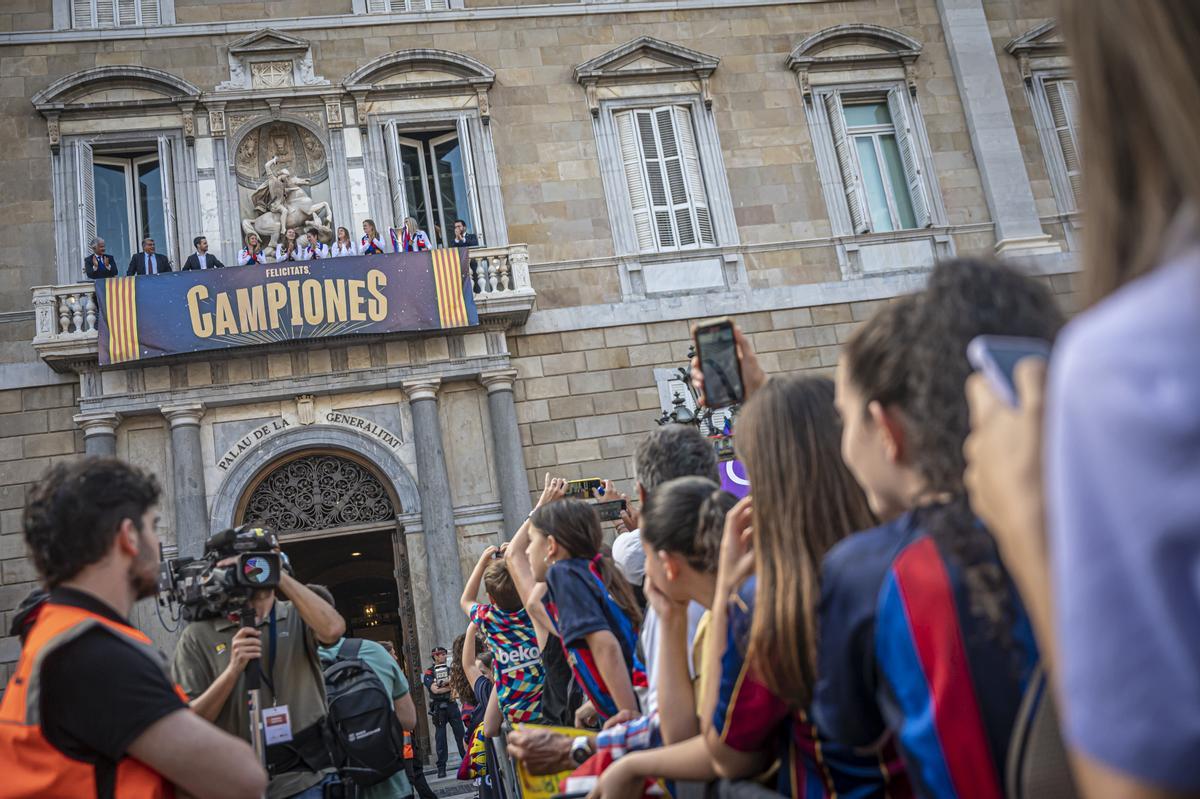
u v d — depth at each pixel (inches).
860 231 727.1
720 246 711.7
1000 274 63.9
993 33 778.2
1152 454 26.4
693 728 111.0
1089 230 34.6
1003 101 754.2
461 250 651.5
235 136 681.6
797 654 81.0
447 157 719.7
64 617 108.7
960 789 59.6
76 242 647.8
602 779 112.2
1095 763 27.7
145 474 123.8
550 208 704.4
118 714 102.8
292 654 176.1
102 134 667.4
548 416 670.5
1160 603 26.3
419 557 630.5
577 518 167.0
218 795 104.7
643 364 687.7
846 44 759.1
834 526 84.5
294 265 631.8
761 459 88.3
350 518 646.5
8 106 661.3
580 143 719.1
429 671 585.0
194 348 613.9
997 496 37.6
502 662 223.3
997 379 39.1
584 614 151.4
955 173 745.0
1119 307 29.8
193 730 105.3
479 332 661.9
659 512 112.7
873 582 66.6
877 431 71.7
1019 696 59.3
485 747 237.3
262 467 633.0
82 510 114.0
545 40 732.7
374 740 178.9
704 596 111.3
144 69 669.3
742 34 755.4
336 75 702.5
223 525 617.3
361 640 213.0
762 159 733.3
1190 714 25.8
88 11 689.0
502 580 223.6
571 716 178.1
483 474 651.5
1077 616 28.4
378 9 723.4
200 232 664.4
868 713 70.1
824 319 710.5
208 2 703.7
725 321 122.2
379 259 641.0
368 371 645.3
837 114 746.8
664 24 748.6
